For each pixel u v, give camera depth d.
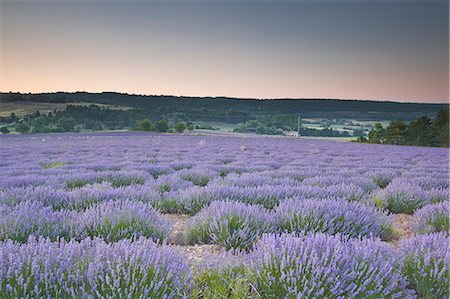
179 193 6.73
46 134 67.81
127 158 18.83
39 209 4.70
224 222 4.24
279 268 2.74
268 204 6.31
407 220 6.01
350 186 7.21
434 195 6.98
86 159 18.27
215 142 45.84
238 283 2.62
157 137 60.56
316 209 4.64
